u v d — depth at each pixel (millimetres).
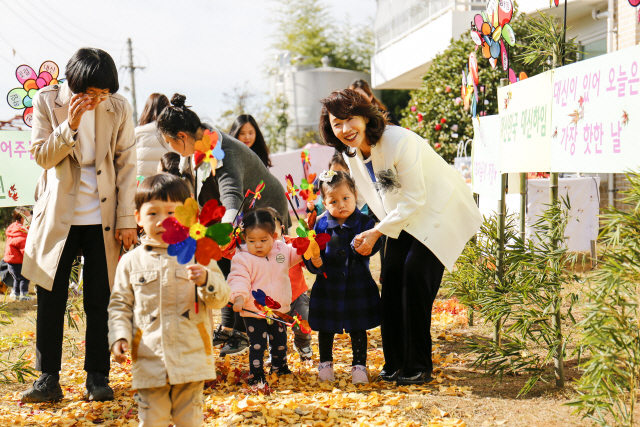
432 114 10562
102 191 3324
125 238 3344
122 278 2406
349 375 3650
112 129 3338
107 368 3350
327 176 3572
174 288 2342
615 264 2238
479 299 3732
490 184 4316
